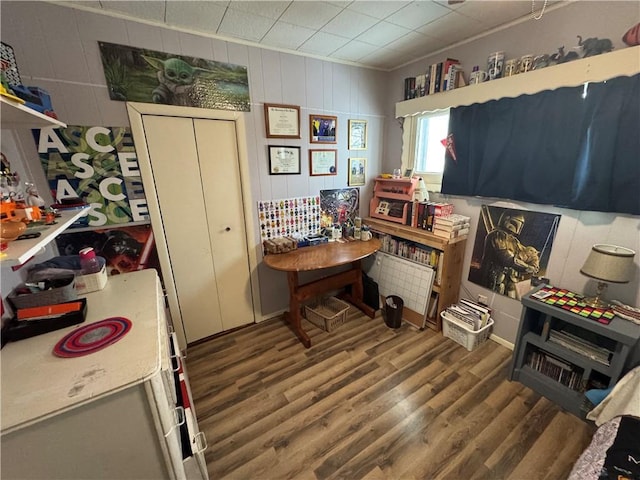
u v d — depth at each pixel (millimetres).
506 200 2127
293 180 2572
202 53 1928
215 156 2158
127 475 871
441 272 2373
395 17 1786
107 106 1726
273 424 1628
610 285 1705
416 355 2201
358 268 2877
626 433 1075
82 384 774
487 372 2004
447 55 2312
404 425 1606
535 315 1872
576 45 1640
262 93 2217
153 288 1424
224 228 2332
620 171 1543
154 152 1926
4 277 1118
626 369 1491
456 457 1429
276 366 2107
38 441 727
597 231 1707
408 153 2854
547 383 1769
